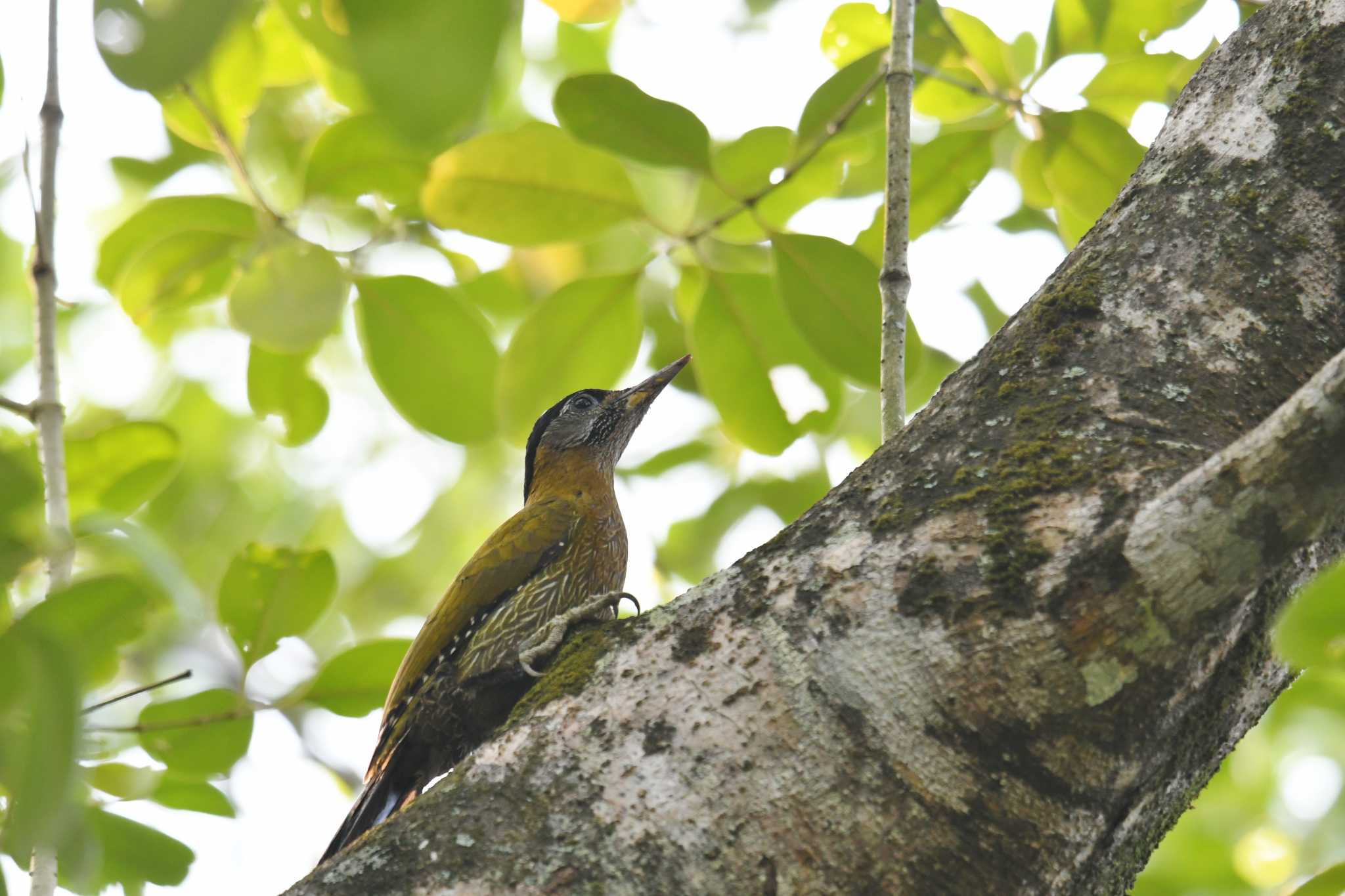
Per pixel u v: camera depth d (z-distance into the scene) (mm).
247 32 8977
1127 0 9445
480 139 8703
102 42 2463
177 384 16500
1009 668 4652
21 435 10836
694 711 4824
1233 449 4500
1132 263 5734
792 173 8781
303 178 8859
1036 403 5340
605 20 7887
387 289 9023
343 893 4578
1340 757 13328
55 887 6375
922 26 9469
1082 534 4770
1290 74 6117
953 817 4613
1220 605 4605
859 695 4723
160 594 5984
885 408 7289
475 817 4723
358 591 17234
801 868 4539
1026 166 9930
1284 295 5578
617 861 4539
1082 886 4863
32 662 4168
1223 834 13328
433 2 2660
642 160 8648
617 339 9148
